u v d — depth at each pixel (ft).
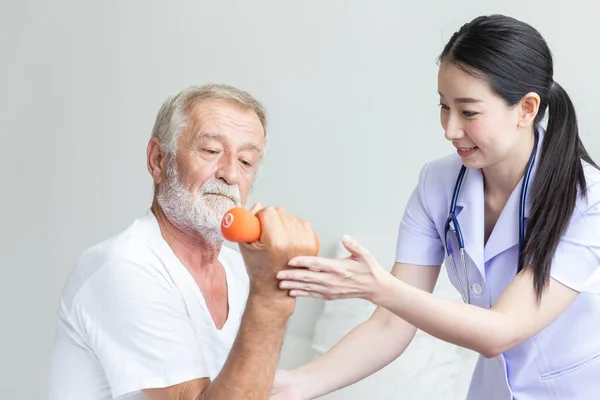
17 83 10.84
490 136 5.12
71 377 5.06
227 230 4.08
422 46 10.15
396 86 10.23
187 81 10.60
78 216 10.91
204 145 5.14
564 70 9.89
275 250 4.17
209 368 5.22
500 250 5.56
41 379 11.08
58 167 10.88
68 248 10.96
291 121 10.44
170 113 5.23
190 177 5.16
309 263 4.26
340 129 10.37
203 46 10.54
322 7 10.28
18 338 11.08
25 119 10.87
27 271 11.02
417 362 8.86
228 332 5.45
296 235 4.22
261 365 4.44
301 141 10.45
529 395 5.73
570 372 5.58
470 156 5.29
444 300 4.88
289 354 9.82
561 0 9.84
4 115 10.86
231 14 10.46
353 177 10.39
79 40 10.73
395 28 10.18
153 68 10.65
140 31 10.64
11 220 11.00
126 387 4.72
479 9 10.01
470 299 5.90
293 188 10.51
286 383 5.89
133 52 10.67
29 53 10.80
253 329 4.39
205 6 10.50
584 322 5.49
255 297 4.35
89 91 10.77
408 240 6.16
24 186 10.94
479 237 5.66
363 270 4.57
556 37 9.88
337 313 9.57
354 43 10.25
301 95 10.40
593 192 5.30
